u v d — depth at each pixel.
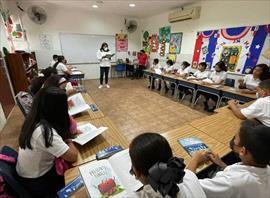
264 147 0.67
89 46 6.63
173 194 0.45
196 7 4.59
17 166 1.01
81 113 1.75
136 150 0.52
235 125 1.57
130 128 2.88
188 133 1.42
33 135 0.92
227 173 0.76
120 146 1.16
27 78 3.86
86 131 1.34
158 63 6.05
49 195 1.08
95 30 6.56
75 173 0.95
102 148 1.18
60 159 1.00
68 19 6.02
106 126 1.49
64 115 1.00
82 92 2.55
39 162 0.98
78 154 1.10
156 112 3.58
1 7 3.83
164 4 4.96
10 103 3.44
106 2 4.92
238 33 3.83
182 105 4.01
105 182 0.81
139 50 7.70
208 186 0.73
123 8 5.58
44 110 0.94
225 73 3.75
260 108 1.51
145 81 6.65
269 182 0.70
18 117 3.14
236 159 1.17
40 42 5.83
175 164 0.46
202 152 1.06
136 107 3.83
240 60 3.88
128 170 0.88
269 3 3.24
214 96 3.58
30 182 1.02
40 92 0.97
